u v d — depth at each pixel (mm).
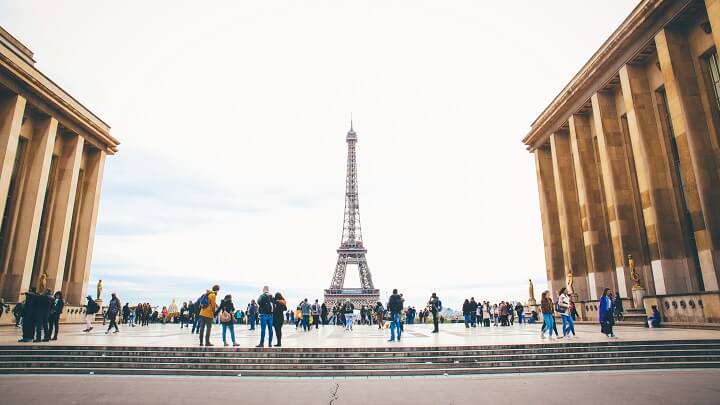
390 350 18781
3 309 37875
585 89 48156
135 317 52531
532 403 11047
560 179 54500
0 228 43531
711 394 11773
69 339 23734
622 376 15211
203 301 20688
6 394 12133
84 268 55531
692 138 33031
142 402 11273
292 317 69500
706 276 31828
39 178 46688
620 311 37875
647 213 37844
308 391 13039
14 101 43688
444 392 12734
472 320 42562
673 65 34812
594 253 47188
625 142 44375
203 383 14531
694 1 32906
